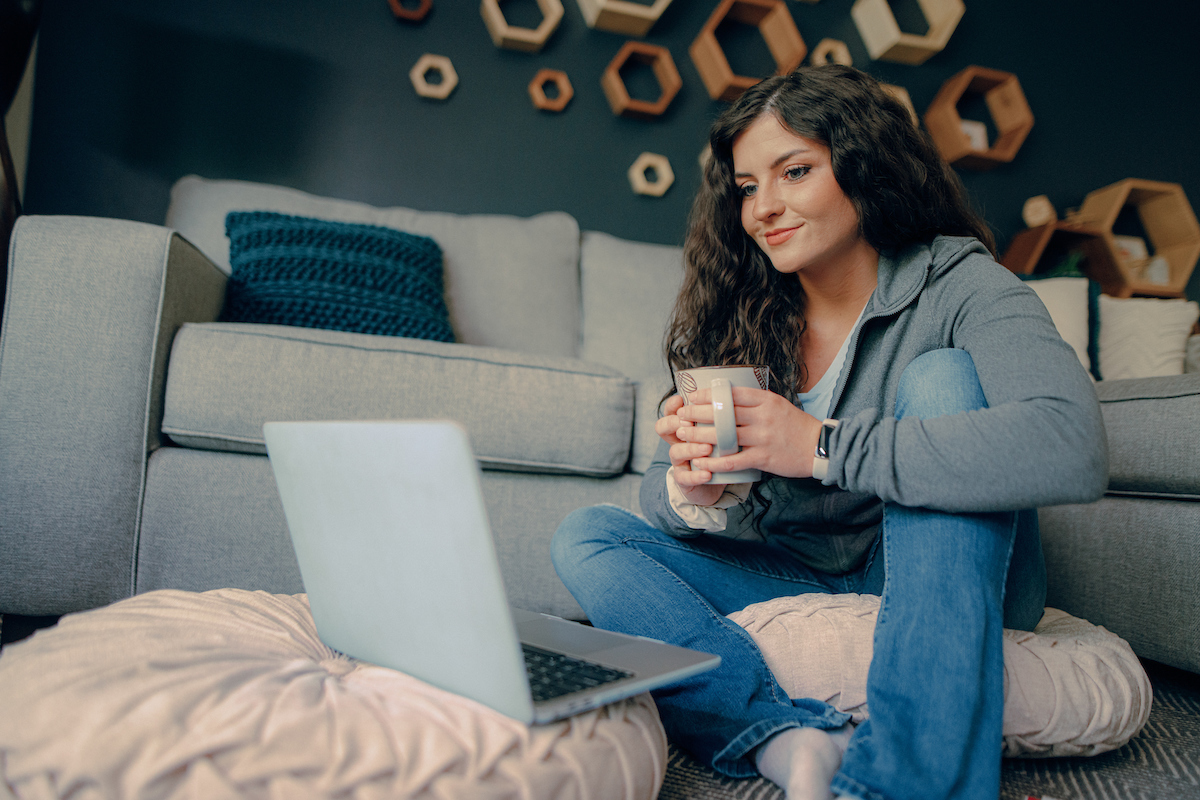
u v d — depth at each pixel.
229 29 2.44
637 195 2.85
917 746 0.59
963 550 0.66
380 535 0.59
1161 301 2.48
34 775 0.47
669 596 0.82
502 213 2.69
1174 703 1.11
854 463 0.70
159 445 1.34
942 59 3.15
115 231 1.32
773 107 0.91
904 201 0.91
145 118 2.35
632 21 2.76
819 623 0.82
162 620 0.68
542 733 0.56
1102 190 3.16
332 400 1.34
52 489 1.25
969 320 0.79
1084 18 3.32
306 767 0.49
